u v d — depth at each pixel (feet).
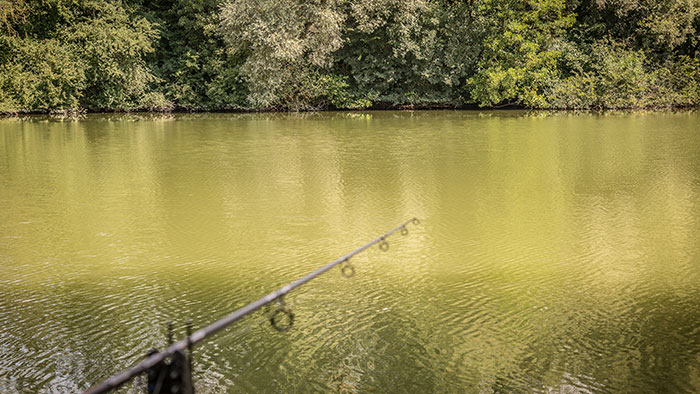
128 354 17.88
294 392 15.89
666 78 101.96
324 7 89.56
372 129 70.79
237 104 97.91
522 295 21.99
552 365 17.20
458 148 55.21
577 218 31.83
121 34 90.68
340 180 40.91
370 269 24.59
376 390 16.01
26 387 16.17
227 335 18.88
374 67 101.60
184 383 7.50
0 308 20.94
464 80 104.47
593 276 23.72
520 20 100.27
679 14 101.35
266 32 86.17
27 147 56.65
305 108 99.81
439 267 24.80
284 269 24.62
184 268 24.77
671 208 33.71
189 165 46.60
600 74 100.63
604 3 99.35
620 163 47.29
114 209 33.91
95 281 23.40
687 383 16.29
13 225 30.96
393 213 32.81
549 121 80.33
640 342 18.48
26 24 90.38
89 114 92.68
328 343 18.47
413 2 93.76
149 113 94.63
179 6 101.14
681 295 21.81
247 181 40.68
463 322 19.86
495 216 32.19
